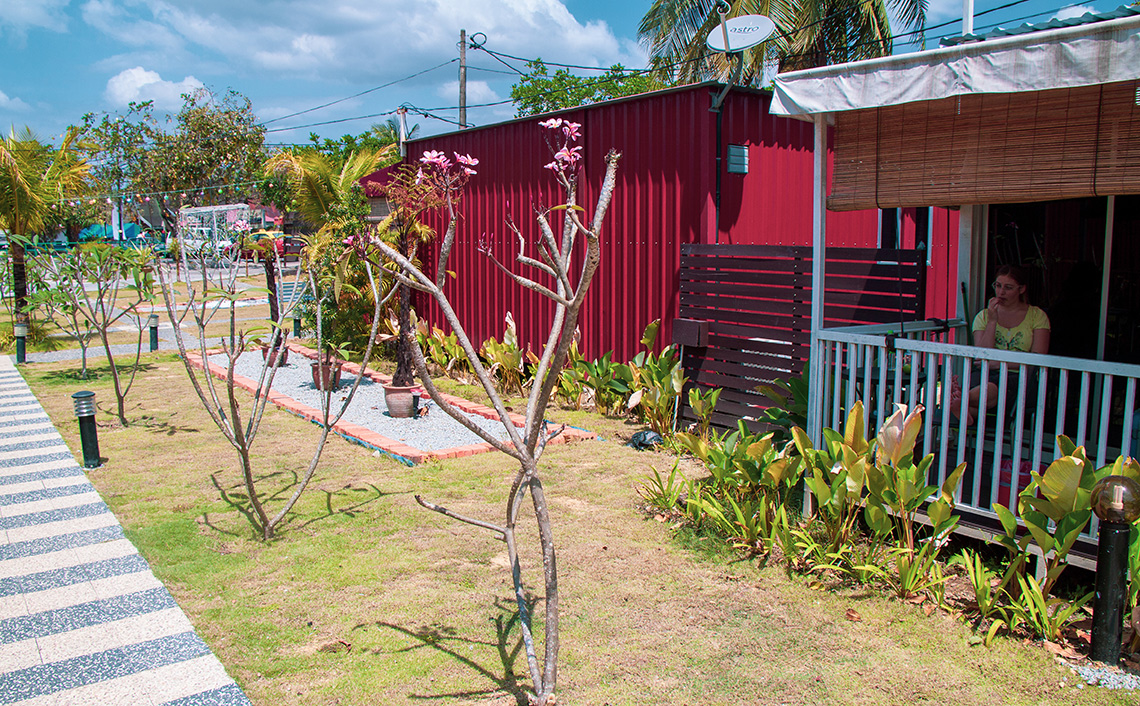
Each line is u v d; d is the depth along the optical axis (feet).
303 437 26.96
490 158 36.35
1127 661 11.50
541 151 33.22
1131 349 17.79
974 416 17.33
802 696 10.90
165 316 67.62
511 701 10.86
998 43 12.69
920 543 15.61
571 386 30.76
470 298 38.68
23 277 53.36
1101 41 11.69
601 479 21.27
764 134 28.32
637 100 28.81
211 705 11.00
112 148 119.14
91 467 23.38
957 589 14.12
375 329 17.37
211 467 23.27
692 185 26.96
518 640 12.62
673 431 25.21
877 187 15.84
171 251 26.68
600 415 29.45
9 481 22.24
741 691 11.05
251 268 94.68
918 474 13.91
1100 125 13.08
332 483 21.33
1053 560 12.64
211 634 13.01
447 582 14.84
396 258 9.20
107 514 19.24
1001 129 14.14
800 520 17.01
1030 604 12.24
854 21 68.08
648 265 28.91
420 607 13.82
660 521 17.83
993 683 11.13
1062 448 12.26
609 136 30.17
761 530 15.89
